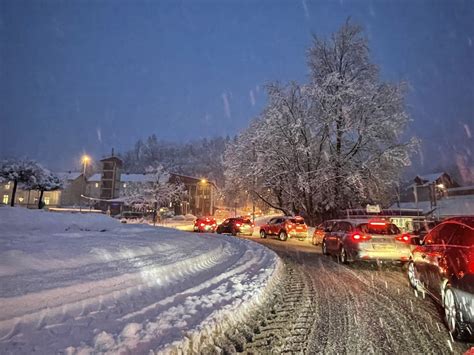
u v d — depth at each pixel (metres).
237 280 8.07
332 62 35.25
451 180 58.28
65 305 4.77
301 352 4.48
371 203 33.78
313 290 8.16
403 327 5.48
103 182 76.12
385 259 10.94
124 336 4.16
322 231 20.42
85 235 10.07
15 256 6.01
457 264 5.13
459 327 4.84
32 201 66.56
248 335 5.05
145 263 7.88
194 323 4.84
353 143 33.69
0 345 3.60
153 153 141.75
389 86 32.03
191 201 77.75
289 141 33.72
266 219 57.41
